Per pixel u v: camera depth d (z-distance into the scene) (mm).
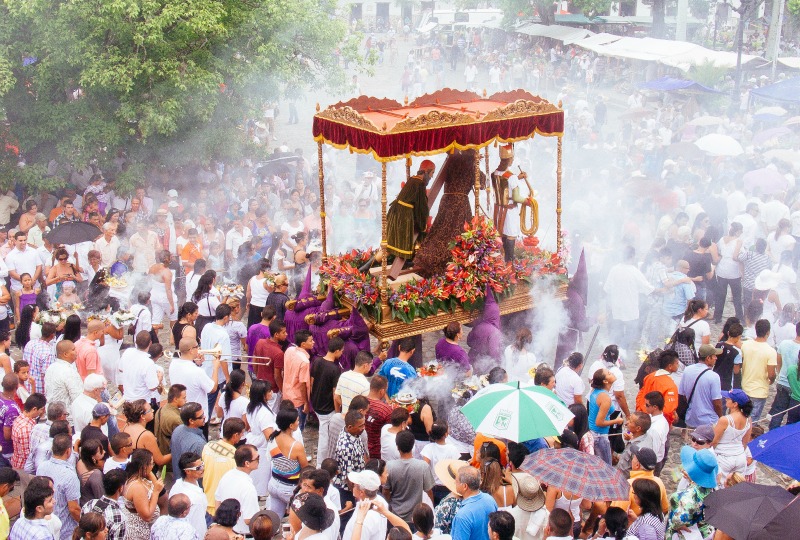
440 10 53938
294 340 11758
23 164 18453
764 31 49688
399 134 10906
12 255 14180
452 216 12344
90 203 16969
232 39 18797
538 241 13305
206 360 11109
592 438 9305
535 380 9531
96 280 13258
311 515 6816
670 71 38656
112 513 7332
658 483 7750
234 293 12859
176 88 17859
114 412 9414
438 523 7742
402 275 12508
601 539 7133
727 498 6688
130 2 16578
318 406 10328
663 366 9859
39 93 18000
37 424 9094
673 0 51094
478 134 11617
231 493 7816
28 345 10719
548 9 47594
